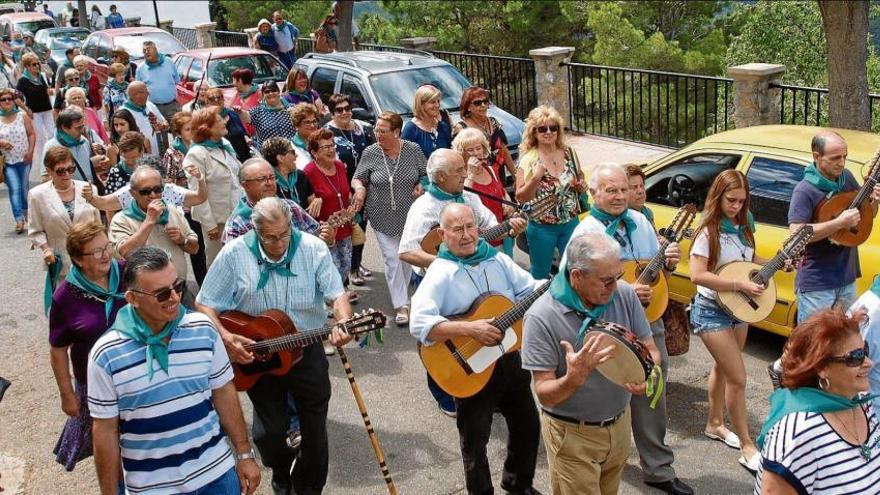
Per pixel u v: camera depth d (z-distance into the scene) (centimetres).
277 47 1941
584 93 1453
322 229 650
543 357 394
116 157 895
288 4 3378
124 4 4547
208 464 387
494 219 612
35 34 2630
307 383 482
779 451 307
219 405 398
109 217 765
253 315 482
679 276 705
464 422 480
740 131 720
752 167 669
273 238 467
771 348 695
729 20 2497
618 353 375
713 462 547
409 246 593
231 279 479
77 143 865
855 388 304
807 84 1709
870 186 548
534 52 1477
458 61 1708
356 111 1147
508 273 486
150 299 363
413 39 1895
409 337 759
